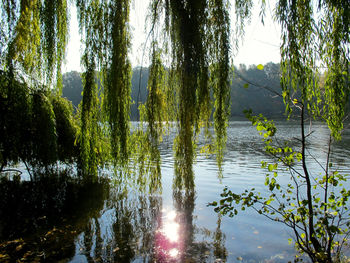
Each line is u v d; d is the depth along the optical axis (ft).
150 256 14.11
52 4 18.07
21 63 18.69
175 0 17.03
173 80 18.72
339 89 12.63
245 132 97.81
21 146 21.34
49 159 22.08
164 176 31.81
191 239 16.03
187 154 19.51
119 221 18.93
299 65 12.65
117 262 13.56
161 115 19.54
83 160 21.24
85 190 26.25
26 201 23.08
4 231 17.21
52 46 18.25
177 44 17.38
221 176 20.16
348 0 12.42
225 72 17.31
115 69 18.08
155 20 18.34
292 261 13.41
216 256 14.03
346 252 13.38
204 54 17.49
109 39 18.17
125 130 19.44
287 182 27.37
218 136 18.98
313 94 13.05
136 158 22.08
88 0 18.61
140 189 22.07
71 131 27.76
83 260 13.70
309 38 13.02
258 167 35.47
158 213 20.33
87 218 19.54
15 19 17.34
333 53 12.83
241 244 15.26
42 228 17.76
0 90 19.45
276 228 17.12
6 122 19.63
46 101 21.95
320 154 44.24
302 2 13.29
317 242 11.94
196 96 18.17
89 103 19.65
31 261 13.55
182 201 22.80
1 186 26.25
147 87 19.47
